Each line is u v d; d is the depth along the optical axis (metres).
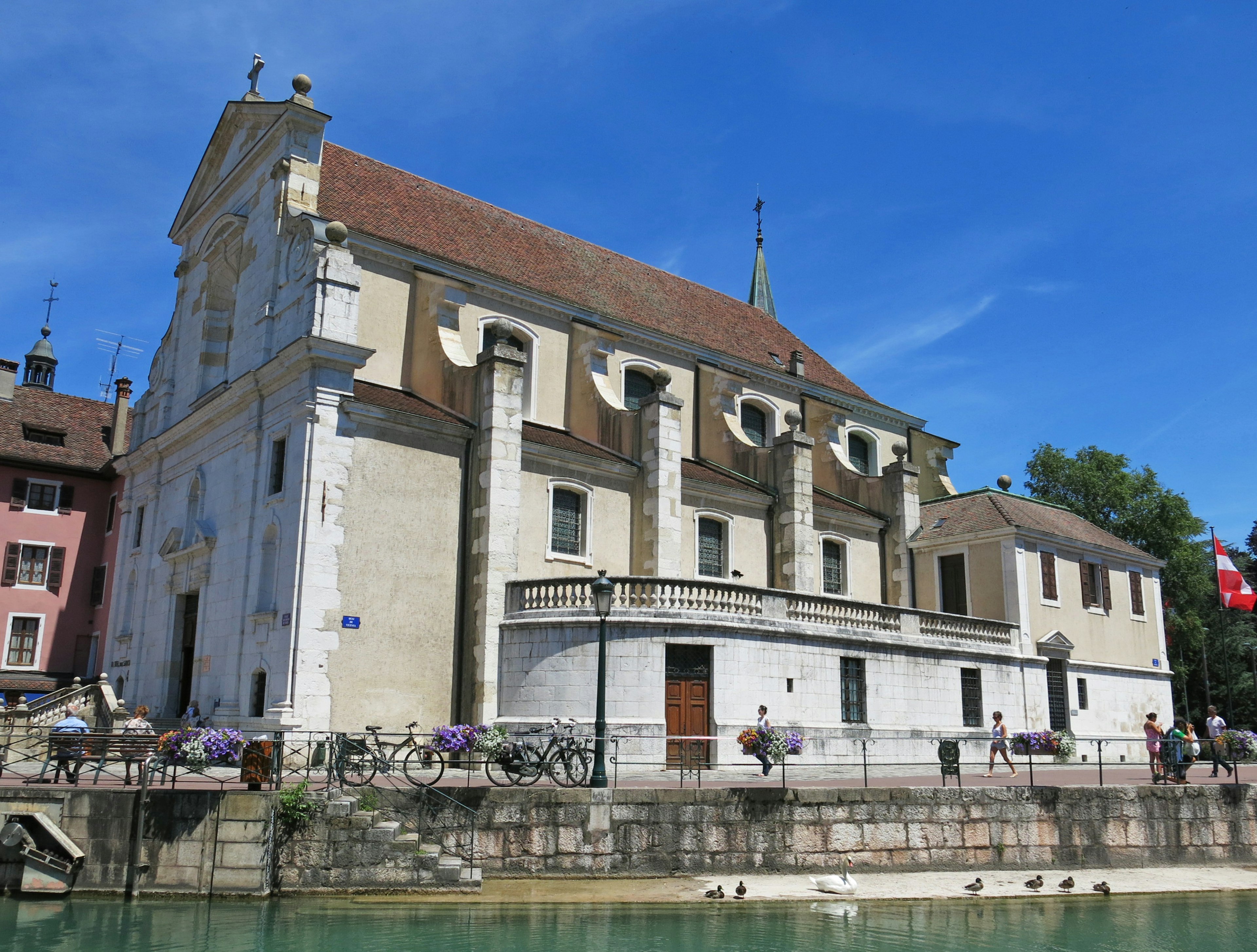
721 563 30.59
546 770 18.16
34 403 40.44
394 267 28.23
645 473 28.44
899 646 27.28
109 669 31.78
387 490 23.52
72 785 16.34
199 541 26.20
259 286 27.14
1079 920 15.43
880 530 35.56
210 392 28.12
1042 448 57.00
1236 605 37.09
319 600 21.86
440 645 23.72
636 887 15.98
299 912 14.28
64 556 38.09
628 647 22.56
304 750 20.86
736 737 23.06
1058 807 19.38
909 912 15.36
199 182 33.19
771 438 36.88
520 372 25.53
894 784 21.17
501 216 36.34
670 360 34.50
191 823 15.24
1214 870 20.12
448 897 15.20
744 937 13.51
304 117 27.08
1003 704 30.34
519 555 25.38
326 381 22.91
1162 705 37.75
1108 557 37.00
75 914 14.10
